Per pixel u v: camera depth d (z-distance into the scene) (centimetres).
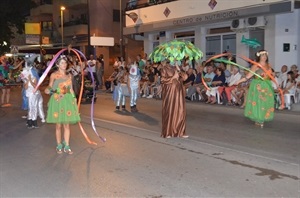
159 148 801
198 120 1176
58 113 744
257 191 538
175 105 895
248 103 1042
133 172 637
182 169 649
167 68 889
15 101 1848
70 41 4141
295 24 1717
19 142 891
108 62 3919
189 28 2277
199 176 609
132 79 1397
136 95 1412
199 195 528
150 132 984
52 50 4169
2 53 4016
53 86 746
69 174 632
